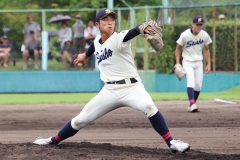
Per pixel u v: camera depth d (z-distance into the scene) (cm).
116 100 2820
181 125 4281
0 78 8406
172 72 8125
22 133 3966
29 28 8381
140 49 8294
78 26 8350
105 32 2788
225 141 3462
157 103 6222
